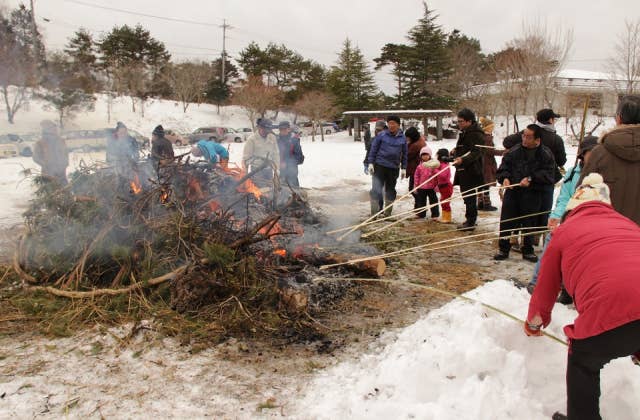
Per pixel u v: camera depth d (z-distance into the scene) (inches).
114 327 133.0
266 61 2133.4
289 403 100.5
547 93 1144.2
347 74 2071.9
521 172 200.5
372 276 176.2
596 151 129.6
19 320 137.9
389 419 90.6
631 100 125.0
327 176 534.0
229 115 1941.4
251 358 119.7
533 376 104.6
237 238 154.3
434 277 188.4
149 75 1847.9
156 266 150.1
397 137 286.2
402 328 139.5
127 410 97.3
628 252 77.0
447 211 286.5
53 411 96.4
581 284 79.3
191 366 115.0
